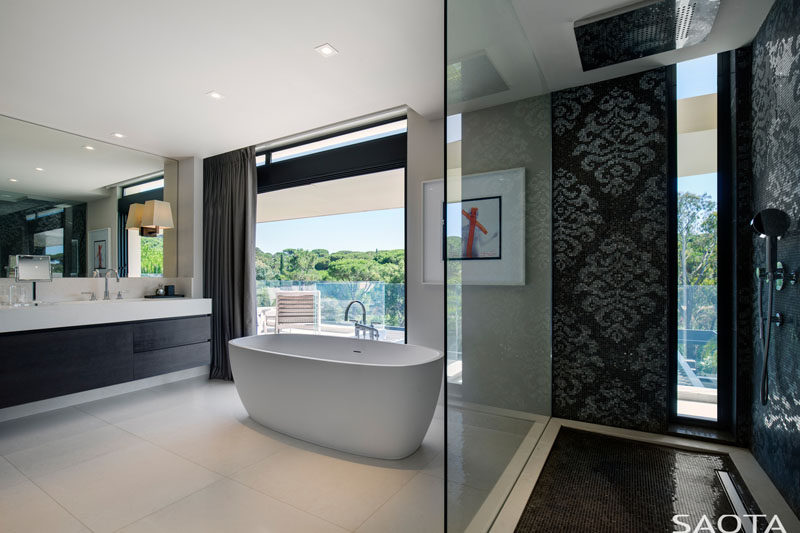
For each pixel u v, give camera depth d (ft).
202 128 11.64
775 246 6.15
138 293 13.69
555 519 5.72
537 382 8.40
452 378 4.53
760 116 7.08
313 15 6.61
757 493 6.26
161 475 7.23
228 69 8.36
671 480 6.70
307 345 11.84
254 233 14.01
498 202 6.23
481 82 5.48
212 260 14.55
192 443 8.64
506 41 6.43
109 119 10.98
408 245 11.16
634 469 7.11
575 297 9.43
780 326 6.26
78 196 12.20
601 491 6.43
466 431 4.90
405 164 11.81
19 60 7.87
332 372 8.12
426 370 7.81
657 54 8.02
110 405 11.28
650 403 8.70
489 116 5.81
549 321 9.35
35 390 9.56
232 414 10.53
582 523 5.61
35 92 9.29
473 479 5.08
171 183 14.74
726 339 8.46
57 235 11.76
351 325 18.40
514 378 6.95
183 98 9.68
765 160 6.85
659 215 8.63
